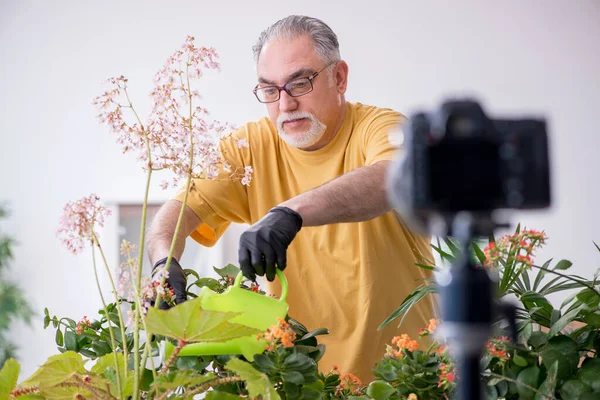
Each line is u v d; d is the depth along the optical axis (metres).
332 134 1.67
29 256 4.34
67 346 1.12
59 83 4.42
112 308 1.16
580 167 3.96
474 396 0.54
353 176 1.32
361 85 4.15
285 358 0.89
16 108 4.45
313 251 1.64
